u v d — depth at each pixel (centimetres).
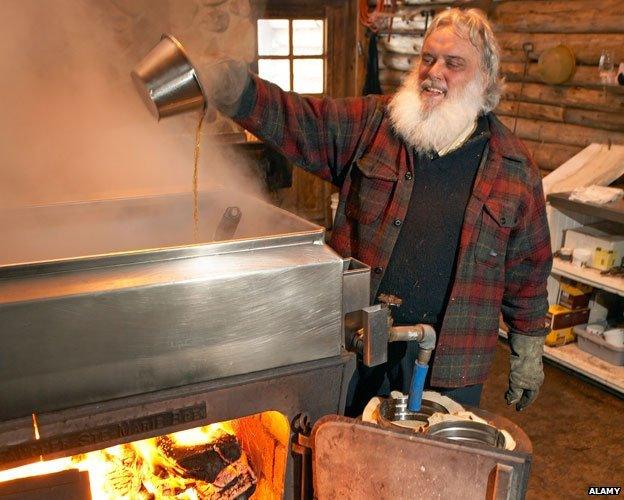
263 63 457
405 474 107
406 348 165
